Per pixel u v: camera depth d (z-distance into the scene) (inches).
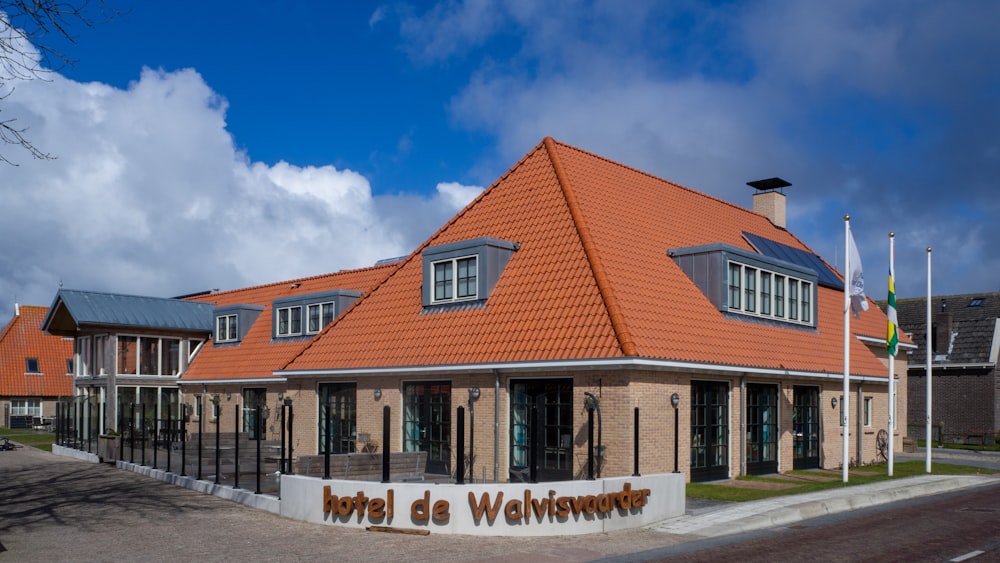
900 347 1330.0
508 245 882.1
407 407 875.4
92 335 1387.8
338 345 957.2
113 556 478.0
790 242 1302.9
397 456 695.1
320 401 977.5
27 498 717.3
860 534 532.4
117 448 1003.9
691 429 777.6
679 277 882.8
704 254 887.7
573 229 856.3
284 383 1149.1
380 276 1286.9
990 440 1640.0
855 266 847.7
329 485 581.0
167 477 828.6
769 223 1322.6
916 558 448.8
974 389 1713.8
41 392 1980.8
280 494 631.8
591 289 777.6
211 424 1296.8
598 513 555.5
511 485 540.7
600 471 707.4
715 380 809.5
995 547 480.1
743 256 902.4
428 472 843.4
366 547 501.7
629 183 1032.2
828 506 652.7
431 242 992.2
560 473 745.0
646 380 717.9
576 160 996.6
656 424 725.3
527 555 479.2
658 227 967.0
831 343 1034.1
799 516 614.9
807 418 956.0
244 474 819.4
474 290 869.8
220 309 1378.0
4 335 2032.5
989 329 1736.0
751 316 913.5
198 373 1341.0
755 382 866.8
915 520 593.0
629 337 706.8
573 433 736.3
